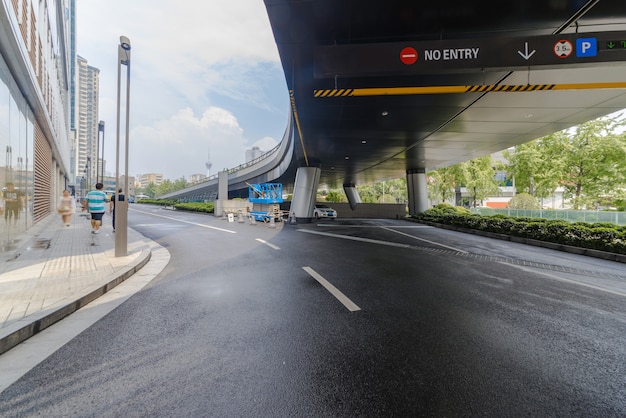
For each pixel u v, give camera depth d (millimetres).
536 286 5797
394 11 6277
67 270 6004
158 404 2279
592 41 6047
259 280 5938
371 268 7086
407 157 21672
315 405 2291
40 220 15672
